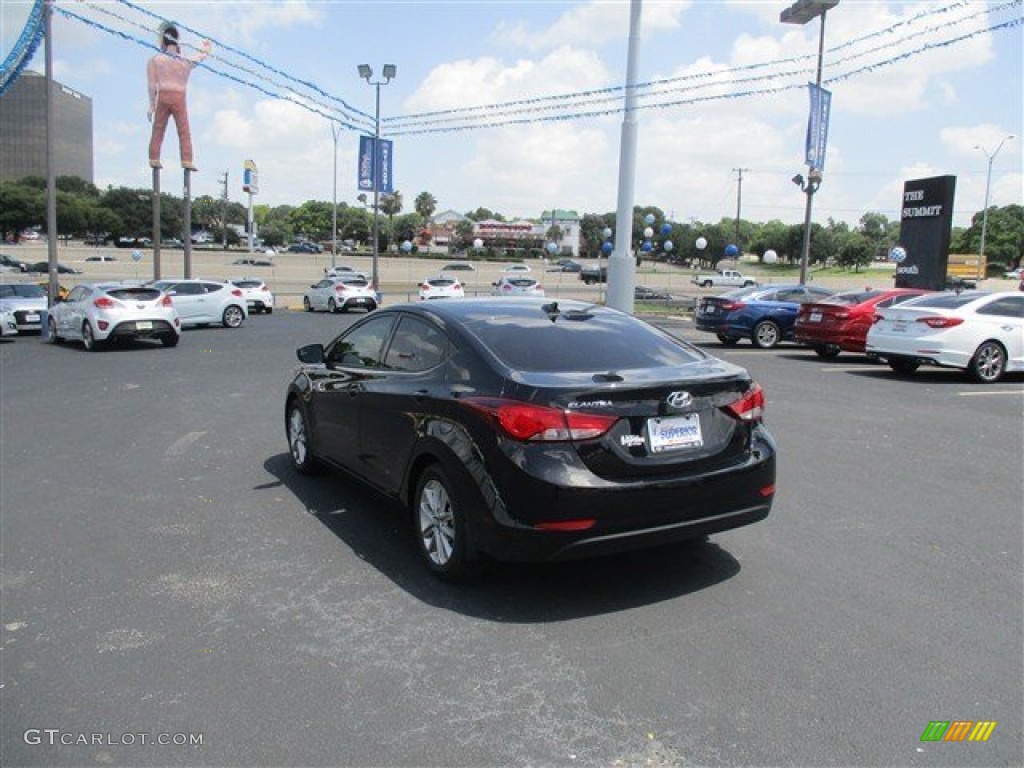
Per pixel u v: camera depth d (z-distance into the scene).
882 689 3.32
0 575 4.67
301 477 6.82
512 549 3.95
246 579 4.57
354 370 5.59
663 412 4.05
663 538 4.11
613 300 15.97
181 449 7.91
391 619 4.03
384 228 135.88
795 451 7.56
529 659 3.61
